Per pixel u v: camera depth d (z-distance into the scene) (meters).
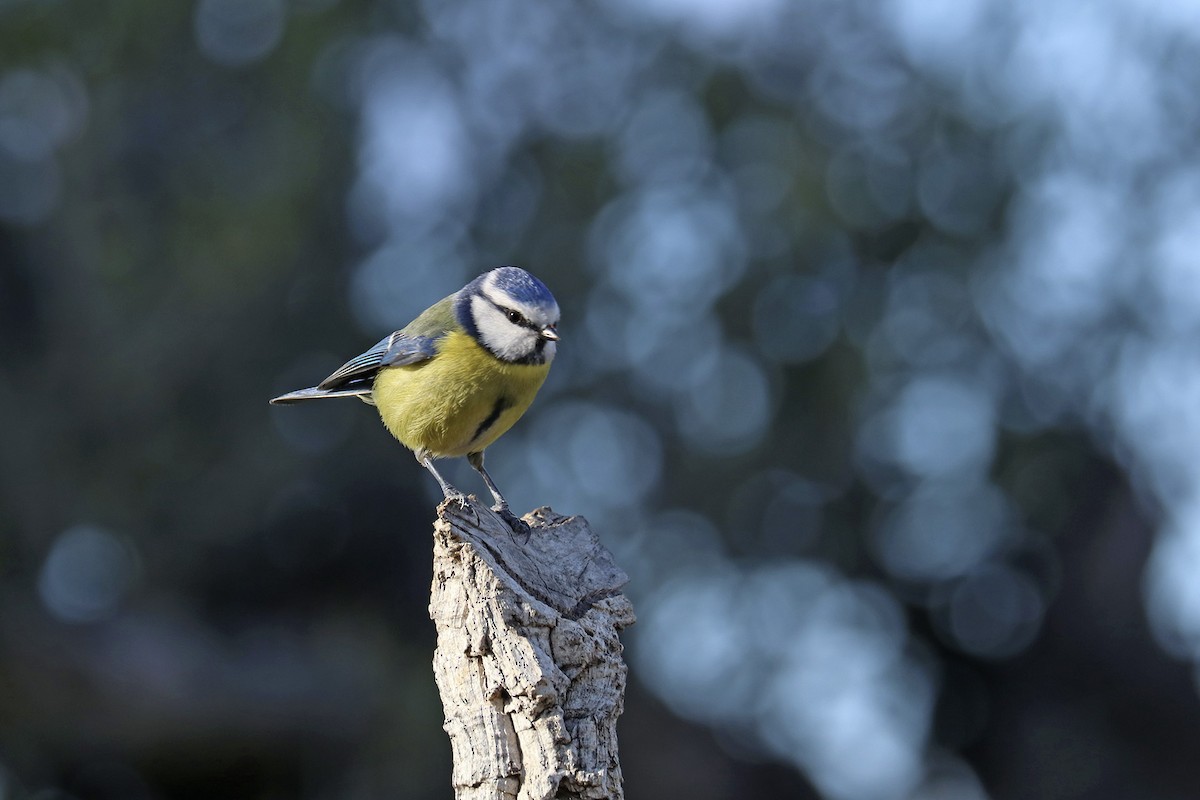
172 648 17.41
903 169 19.12
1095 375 19.25
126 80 18.42
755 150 19.67
